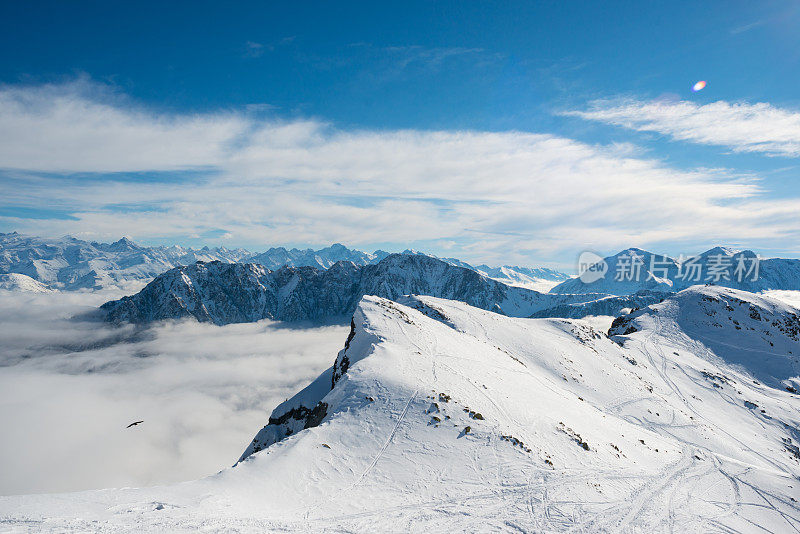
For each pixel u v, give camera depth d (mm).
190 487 21031
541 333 92375
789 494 34156
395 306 68750
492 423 31484
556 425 35562
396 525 19891
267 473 23719
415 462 26453
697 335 114062
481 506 22234
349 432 29375
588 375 72875
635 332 117750
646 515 24141
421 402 32938
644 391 72000
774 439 67125
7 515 15336
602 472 29516
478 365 48312
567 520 21484
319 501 21906
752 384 90625
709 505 28641
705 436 57656
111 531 15234
